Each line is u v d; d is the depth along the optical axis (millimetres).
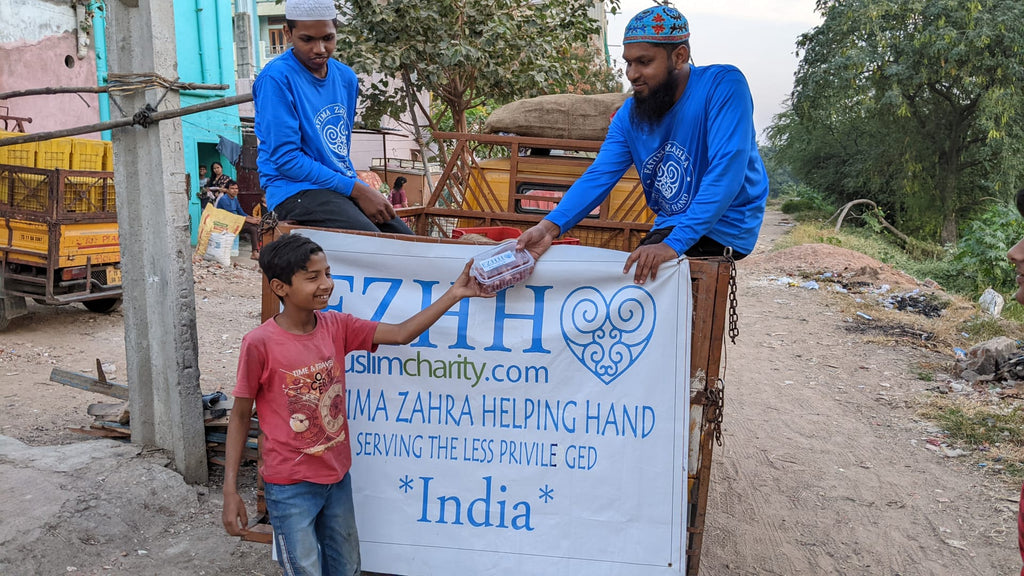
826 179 38000
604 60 22734
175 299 4559
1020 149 27797
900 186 31656
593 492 3186
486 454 3246
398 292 3262
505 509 3244
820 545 4598
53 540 3838
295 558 2826
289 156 3533
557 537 3217
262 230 3307
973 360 8180
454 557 3285
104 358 7738
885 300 12305
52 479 4301
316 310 3014
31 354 7691
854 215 33250
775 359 8773
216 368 7367
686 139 3412
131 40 4508
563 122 6383
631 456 3156
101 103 13219
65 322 9172
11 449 4676
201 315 9625
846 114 31516
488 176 6586
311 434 2850
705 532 4703
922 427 6594
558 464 3203
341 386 2969
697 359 3131
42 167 8477
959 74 27375
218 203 14156
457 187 6695
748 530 4758
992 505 5137
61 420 5777
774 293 12719
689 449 3203
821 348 9273
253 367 2793
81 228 8547
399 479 3305
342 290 3279
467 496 3268
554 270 3164
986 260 17000
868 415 6938
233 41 17156
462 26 10461
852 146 35875
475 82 10844
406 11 10008
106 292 8977
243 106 17688
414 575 3311
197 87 4656
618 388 3148
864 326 10438
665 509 3146
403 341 3023
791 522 4883
